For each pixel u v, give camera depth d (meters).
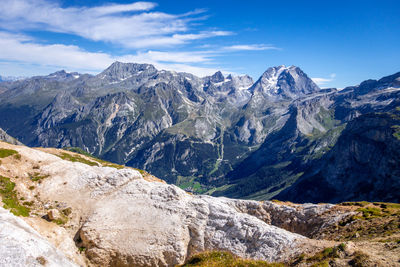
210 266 33.72
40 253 27.41
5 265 23.78
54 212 54.97
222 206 63.72
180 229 59.19
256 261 34.16
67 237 52.66
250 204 68.25
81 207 59.94
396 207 58.94
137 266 54.31
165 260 55.84
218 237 58.12
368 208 58.56
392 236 38.66
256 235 53.97
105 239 54.56
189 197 66.81
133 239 56.09
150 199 63.91
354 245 36.03
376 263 29.34
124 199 63.19
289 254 44.97
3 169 60.22
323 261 34.22
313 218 61.50
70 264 29.89
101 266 52.31
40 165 65.88
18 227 30.20
